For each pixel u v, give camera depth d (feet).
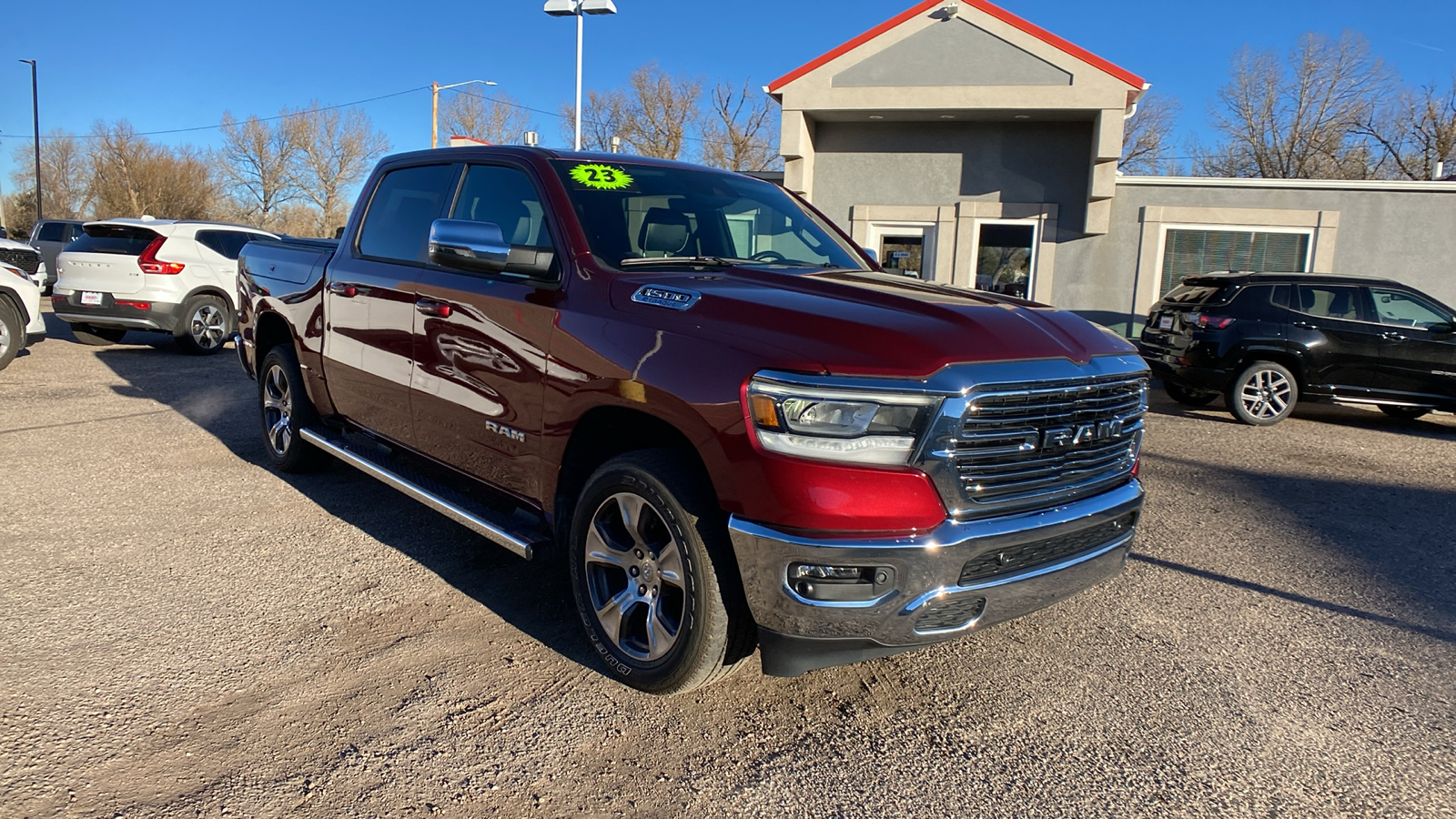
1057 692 10.93
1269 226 45.50
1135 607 13.74
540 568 14.20
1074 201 47.11
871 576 8.59
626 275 10.85
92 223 37.60
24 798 8.10
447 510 12.54
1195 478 22.65
